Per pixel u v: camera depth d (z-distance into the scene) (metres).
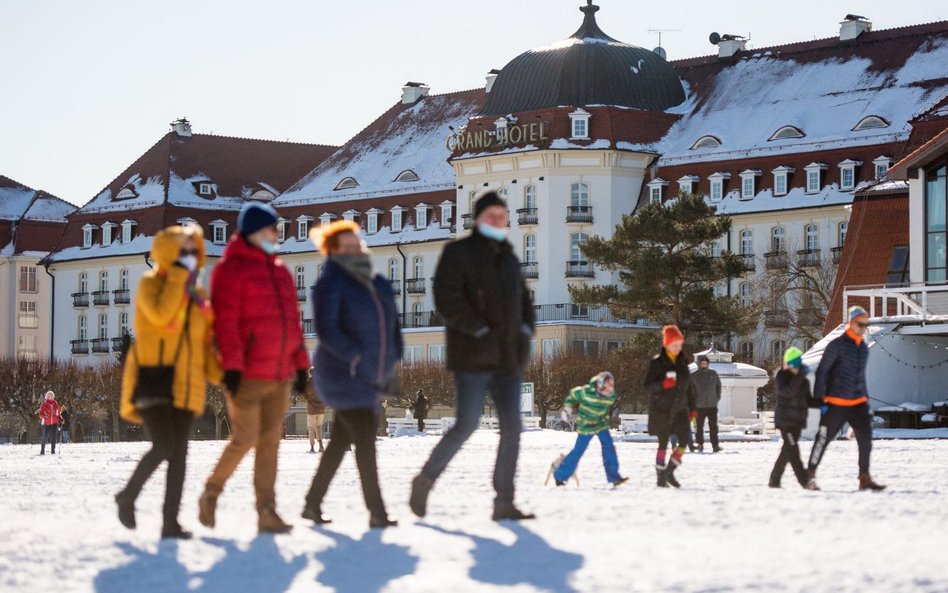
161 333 17.22
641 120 151.88
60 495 25.41
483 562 14.40
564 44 156.50
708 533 16.59
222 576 13.89
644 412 112.94
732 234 145.00
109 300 184.25
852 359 25.95
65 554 15.40
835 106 144.12
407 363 144.75
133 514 17.67
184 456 17.33
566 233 150.12
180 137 186.25
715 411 51.84
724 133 149.25
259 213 17.59
